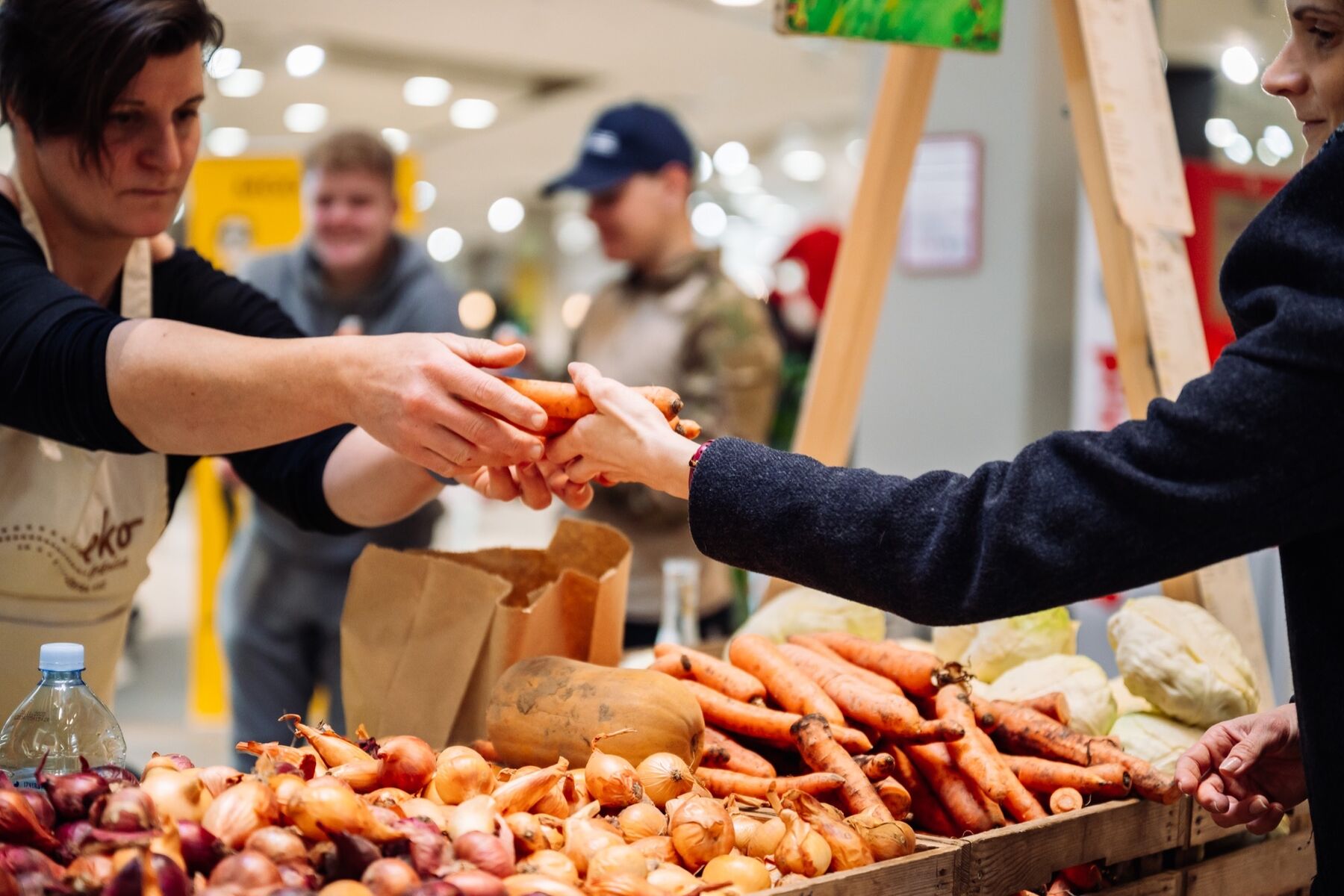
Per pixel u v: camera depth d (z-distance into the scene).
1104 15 1.88
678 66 8.27
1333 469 0.99
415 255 3.34
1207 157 3.88
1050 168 3.68
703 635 3.26
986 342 3.78
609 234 3.31
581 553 1.77
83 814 1.05
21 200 1.62
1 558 1.65
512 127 10.35
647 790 1.30
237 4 6.45
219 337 1.42
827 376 2.03
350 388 1.34
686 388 3.23
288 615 3.14
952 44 1.93
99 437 1.45
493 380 1.30
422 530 3.20
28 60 1.50
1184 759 1.42
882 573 1.10
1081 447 1.05
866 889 1.15
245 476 1.90
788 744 1.52
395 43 7.52
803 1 1.80
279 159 4.93
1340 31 1.08
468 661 1.58
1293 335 0.98
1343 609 1.09
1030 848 1.31
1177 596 1.84
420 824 1.05
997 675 1.84
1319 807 1.13
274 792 1.05
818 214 15.28
